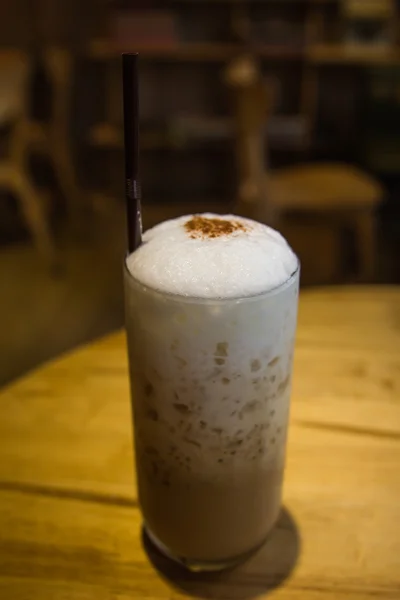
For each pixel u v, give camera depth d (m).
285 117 1.98
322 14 1.91
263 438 0.32
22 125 1.58
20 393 0.48
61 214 2.00
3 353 1.28
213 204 2.03
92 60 1.98
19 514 0.39
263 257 0.30
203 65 1.97
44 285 1.58
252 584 0.34
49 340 1.33
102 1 1.95
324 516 0.39
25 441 0.44
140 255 0.31
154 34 1.85
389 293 0.61
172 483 0.33
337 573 0.35
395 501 0.40
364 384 0.49
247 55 1.84
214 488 0.32
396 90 1.82
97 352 0.52
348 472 0.42
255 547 0.36
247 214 1.24
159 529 0.35
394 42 1.88
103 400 0.47
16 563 0.35
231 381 0.30
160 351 0.30
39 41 1.99
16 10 1.96
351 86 1.96
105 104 2.04
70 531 0.38
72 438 0.44
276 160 2.01
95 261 1.71
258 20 1.94
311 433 0.45
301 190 1.37
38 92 1.98
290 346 0.32
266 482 0.33
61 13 1.97
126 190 0.31
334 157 1.99
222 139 1.91
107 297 1.52
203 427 0.31
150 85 2.00
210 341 0.29
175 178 2.12
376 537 0.37
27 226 1.92
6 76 1.56
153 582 0.35
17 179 1.61
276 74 1.99
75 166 2.05
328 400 0.48
